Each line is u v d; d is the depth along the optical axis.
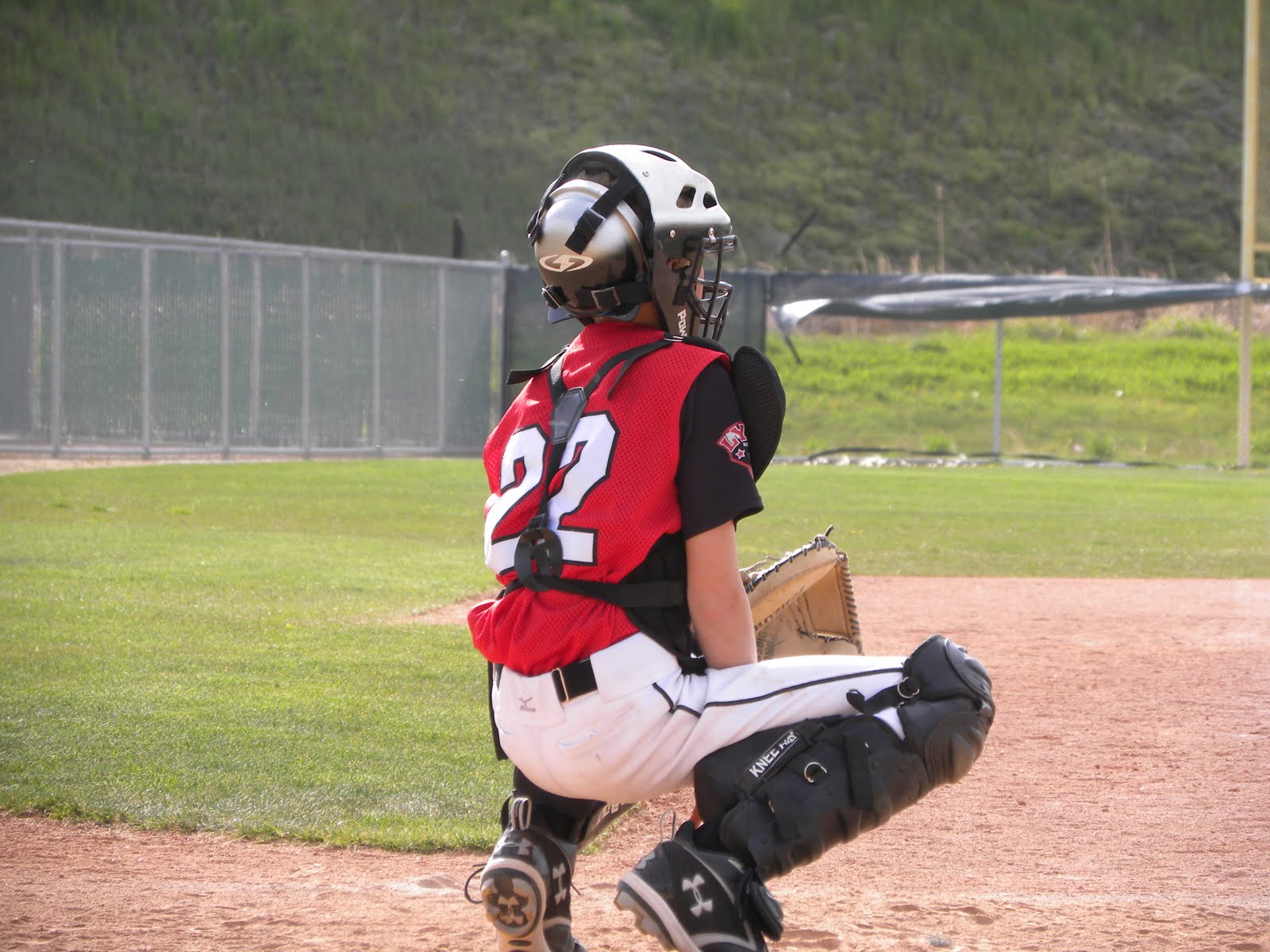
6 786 14.77
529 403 8.55
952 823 14.52
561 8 162.38
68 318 70.31
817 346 106.75
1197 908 11.60
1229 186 150.00
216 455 73.75
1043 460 82.31
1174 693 21.31
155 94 140.88
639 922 7.90
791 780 7.79
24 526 39.81
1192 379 101.06
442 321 80.25
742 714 7.91
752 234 134.62
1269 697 21.08
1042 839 13.97
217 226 129.00
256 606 27.02
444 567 33.59
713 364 8.10
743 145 147.75
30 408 70.19
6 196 125.44
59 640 22.97
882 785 7.82
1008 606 30.39
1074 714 19.84
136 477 59.16
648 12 165.50
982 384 100.69
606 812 9.23
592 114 149.75
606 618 7.89
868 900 11.82
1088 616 28.98
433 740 17.16
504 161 142.88
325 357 76.75
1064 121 157.62
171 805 14.29
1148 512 52.03
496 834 13.52
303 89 146.00
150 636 23.56
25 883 12.00
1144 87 163.12
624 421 7.94
